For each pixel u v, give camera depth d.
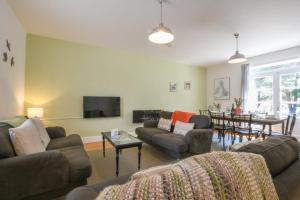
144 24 3.16
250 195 0.64
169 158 3.14
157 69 5.56
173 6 2.55
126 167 2.73
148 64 5.36
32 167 1.47
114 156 3.25
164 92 5.72
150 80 5.41
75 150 2.19
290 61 4.62
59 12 2.77
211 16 2.83
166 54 5.10
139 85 5.19
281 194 0.79
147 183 0.56
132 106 5.06
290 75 4.70
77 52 4.24
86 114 4.31
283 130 3.84
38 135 2.10
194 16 2.84
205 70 6.84
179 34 3.56
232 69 5.95
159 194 0.52
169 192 0.52
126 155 3.29
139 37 3.81
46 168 1.53
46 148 2.27
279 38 3.79
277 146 1.04
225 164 0.68
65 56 4.10
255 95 5.45
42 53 3.84
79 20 3.04
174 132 3.54
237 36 3.65
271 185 0.74
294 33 3.51
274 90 5.00
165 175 0.59
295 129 4.54
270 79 5.11
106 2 2.47
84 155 2.02
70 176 1.68
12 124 2.02
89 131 4.39
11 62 2.73
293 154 1.09
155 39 2.49
